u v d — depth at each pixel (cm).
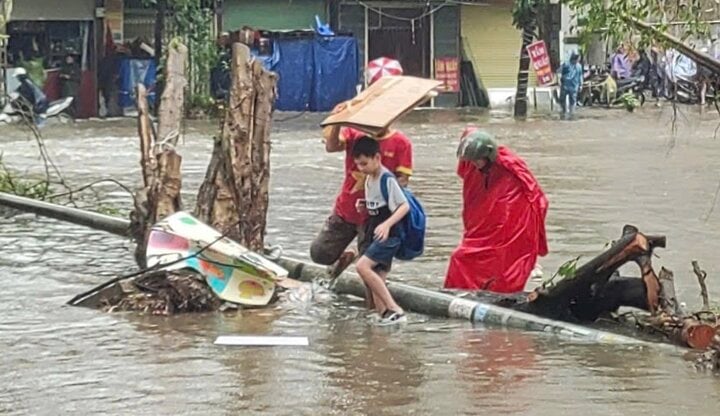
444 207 2209
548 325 1212
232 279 1345
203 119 4516
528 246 1327
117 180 2620
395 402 955
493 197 1322
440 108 5334
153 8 4816
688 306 1330
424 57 5331
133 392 985
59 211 2027
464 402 955
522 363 1084
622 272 1555
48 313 1302
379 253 1258
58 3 4678
